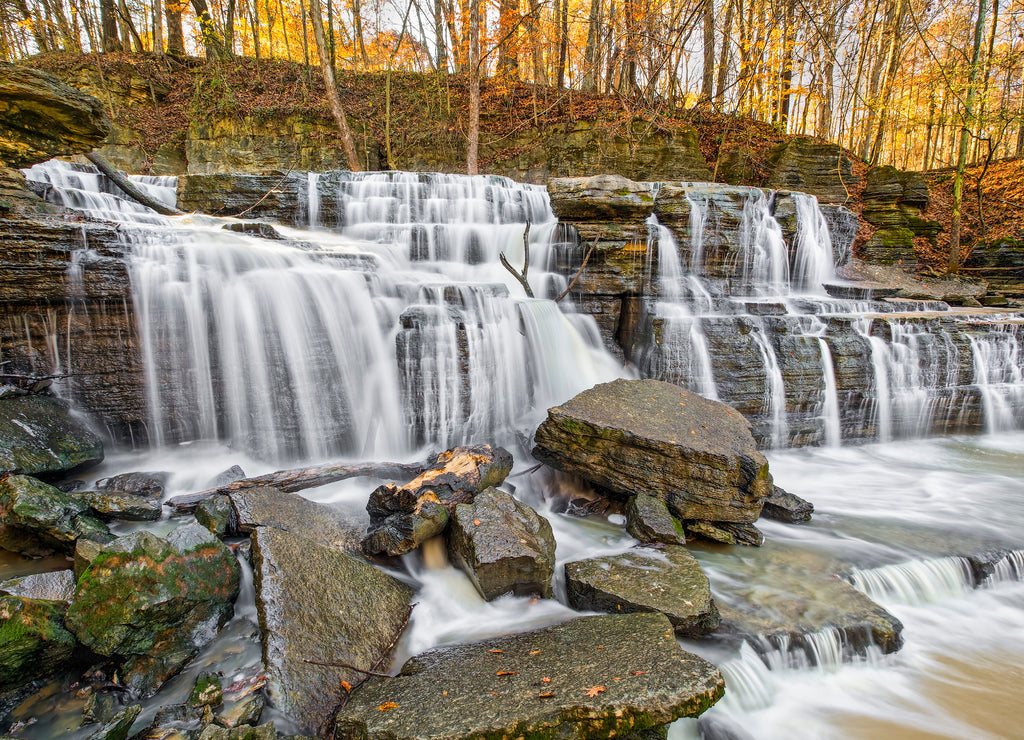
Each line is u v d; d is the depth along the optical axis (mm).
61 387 5781
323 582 3967
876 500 6730
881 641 4195
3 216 6355
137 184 10961
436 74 19172
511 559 4312
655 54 18406
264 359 6578
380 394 6980
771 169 15891
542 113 16703
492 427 7152
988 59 14406
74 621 3180
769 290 10945
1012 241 14617
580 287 8820
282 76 18312
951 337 9383
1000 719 3670
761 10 17859
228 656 3496
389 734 2801
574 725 2924
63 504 4387
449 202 11484
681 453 5543
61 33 19844
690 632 4031
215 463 6168
